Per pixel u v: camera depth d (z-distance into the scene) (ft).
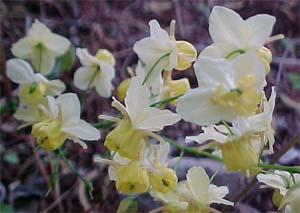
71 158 0.65
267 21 0.35
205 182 0.36
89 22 0.79
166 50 0.39
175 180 0.36
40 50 0.51
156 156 0.36
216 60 0.31
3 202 0.62
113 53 0.77
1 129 0.65
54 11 0.80
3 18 0.76
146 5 0.85
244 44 0.35
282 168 0.35
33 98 0.46
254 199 0.64
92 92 0.69
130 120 0.35
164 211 0.37
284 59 0.81
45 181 0.63
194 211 0.37
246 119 0.33
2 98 0.67
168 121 0.35
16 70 0.46
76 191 0.63
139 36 0.81
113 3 0.84
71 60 0.58
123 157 0.36
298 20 0.87
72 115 0.38
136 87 0.35
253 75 0.31
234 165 0.34
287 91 0.77
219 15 0.35
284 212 0.36
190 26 0.84
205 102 0.31
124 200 0.43
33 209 0.62
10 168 0.65
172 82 0.41
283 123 0.73
